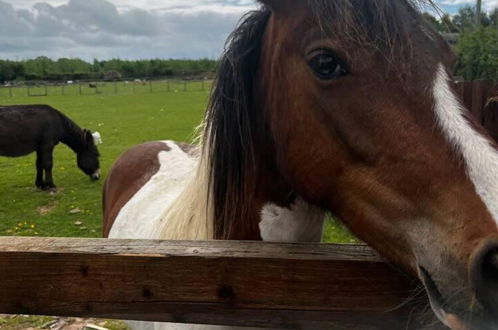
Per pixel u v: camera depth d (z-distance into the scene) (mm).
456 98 1221
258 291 1394
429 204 1146
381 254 1310
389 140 1212
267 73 1562
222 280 1394
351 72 1253
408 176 1183
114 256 1389
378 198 1245
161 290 1400
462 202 1089
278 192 1648
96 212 7102
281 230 1688
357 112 1254
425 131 1178
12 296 1438
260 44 1632
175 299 1405
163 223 2168
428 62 1240
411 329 1394
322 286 1382
